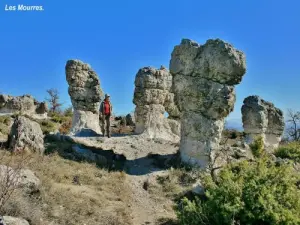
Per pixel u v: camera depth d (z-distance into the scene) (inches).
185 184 601.9
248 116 1082.1
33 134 612.7
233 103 667.4
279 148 876.0
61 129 1203.9
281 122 1199.6
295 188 400.8
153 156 718.5
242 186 370.3
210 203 369.4
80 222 404.5
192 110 671.1
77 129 906.7
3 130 940.6
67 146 669.3
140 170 648.4
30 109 1617.9
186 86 674.2
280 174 386.6
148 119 932.0
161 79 955.3
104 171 595.2
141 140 860.6
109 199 495.8
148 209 505.4
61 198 440.1
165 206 519.2
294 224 346.6
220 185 382.6
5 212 355.9
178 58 685.3
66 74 933.8
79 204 441.4
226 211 350.9
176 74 690.8
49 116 1729.8
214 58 649.6
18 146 590.9
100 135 880.9
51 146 652.7
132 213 478.9
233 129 1243.8
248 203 356.5
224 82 658.8
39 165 526.3
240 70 652.7
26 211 371.2
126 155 734.5
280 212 351.9
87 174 553.0
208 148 658.8
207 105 658.2
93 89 938.1
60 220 395.2
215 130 661.9
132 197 533.0
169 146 826.8
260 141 764.6
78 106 926.4
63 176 521.7
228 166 467.2
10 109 1569.9
